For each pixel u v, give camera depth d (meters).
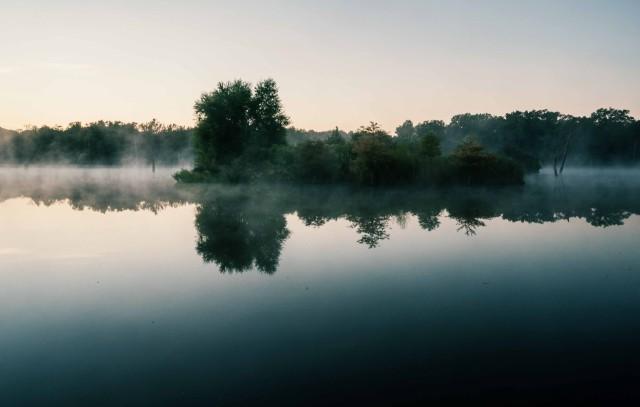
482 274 11.10
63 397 5.73
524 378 6.11
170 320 8.20
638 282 10.38
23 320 8.26
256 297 9.45
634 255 13.11
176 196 33.16
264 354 6.84
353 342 7.24
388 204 26.92
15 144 129.50
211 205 26.86
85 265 12.25
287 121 51.62
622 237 15.91
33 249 14.27
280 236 16.25
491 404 5.50
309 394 5.74
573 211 23.30
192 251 13.91
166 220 20.44
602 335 7.48
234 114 48.34
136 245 14.86
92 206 26.47
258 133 49.94
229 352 6.92
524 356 6.75
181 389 5.89
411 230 17.33
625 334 7.50
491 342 7.23
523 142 107.75
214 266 12.06
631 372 6.23
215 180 47.81
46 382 6.11
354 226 18.39
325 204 27.02
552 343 7.17
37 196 33.22
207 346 7.14
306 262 12.40
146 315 8.47
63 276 11.15
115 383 6.05
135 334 7.62
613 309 8.67
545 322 8.02
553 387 5.88
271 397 5.69
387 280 10.60
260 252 13.70
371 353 6.86
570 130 101.12
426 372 6.29
